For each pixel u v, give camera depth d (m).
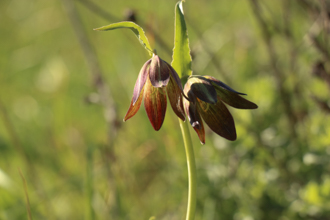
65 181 0.60
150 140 0.65
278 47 0.72
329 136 0.52
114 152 0.58
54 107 0.82
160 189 0.60
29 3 1.23
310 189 0.50
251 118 0.58
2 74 1.07
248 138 0.56
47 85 0.87
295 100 0.60
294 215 0.52
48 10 1.18
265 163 0.56
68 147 0.71
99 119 0.80
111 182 0.55
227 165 0.56
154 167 0.62
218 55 0.83
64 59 1.06
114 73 0.90
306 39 0.58
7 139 0.70
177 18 0.43
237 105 0.43
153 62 0.42
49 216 0.55
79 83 0.93
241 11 0.95
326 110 0.52
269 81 0.61
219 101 0.43
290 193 0.53
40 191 0.57
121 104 0.77
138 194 0.58
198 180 0.56
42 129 0.81
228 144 0.57
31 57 1.10
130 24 0.42
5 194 0.54
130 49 0.88
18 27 1.22
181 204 0.57
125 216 0.56
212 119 0.43
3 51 1.15
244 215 0.53
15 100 0.96
